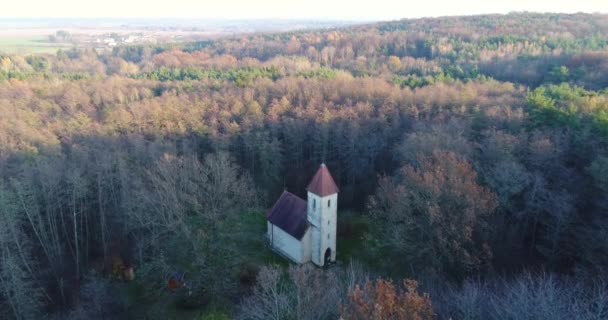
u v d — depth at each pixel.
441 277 39.78
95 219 59.44
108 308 42.59
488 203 42.34
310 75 104.38
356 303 22.30
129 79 107.50
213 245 43.28
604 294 29.62
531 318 26.73
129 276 50.88
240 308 39.59
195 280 44.19
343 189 72.50
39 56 164.75
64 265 53.19
